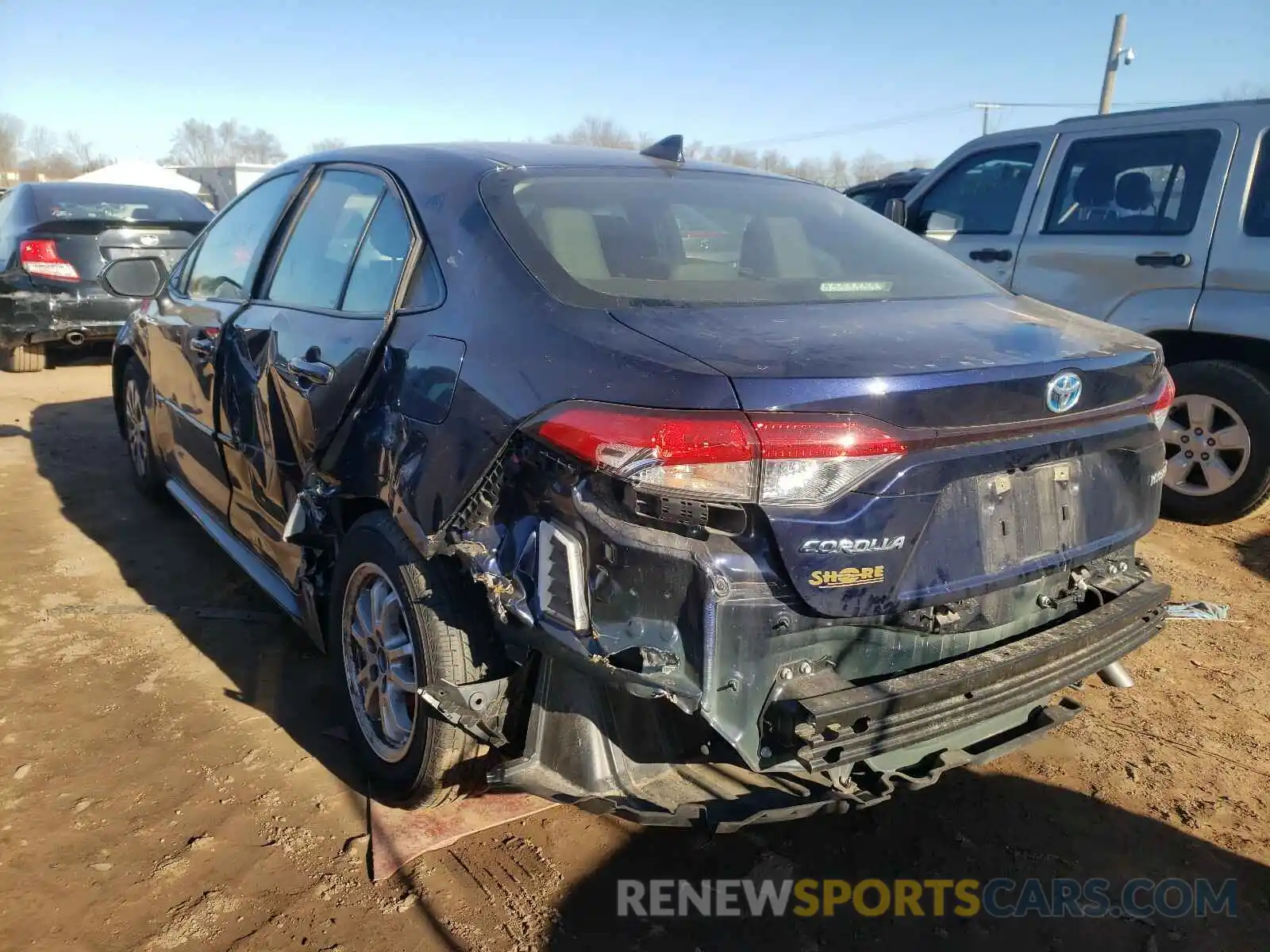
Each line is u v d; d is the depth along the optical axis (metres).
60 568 4.39
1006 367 2.15
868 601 2.04
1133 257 5.21
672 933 2.38
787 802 2.14
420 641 2.46
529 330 2.30
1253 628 4.05
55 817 2.70
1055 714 2.57
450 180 2.85
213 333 3.79
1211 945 2.40
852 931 2.42
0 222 9.02
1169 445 5.25
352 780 2.92
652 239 2.73
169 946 2.28
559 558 2.07
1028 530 2.30
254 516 3.60
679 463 1.91
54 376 8.55
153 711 3.25
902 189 10.02
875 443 1.97
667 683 1.95
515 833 2.72
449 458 2.34
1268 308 4.72
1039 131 5.87
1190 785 3.01
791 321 2.31
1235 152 4.92
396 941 2.33
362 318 2.89
